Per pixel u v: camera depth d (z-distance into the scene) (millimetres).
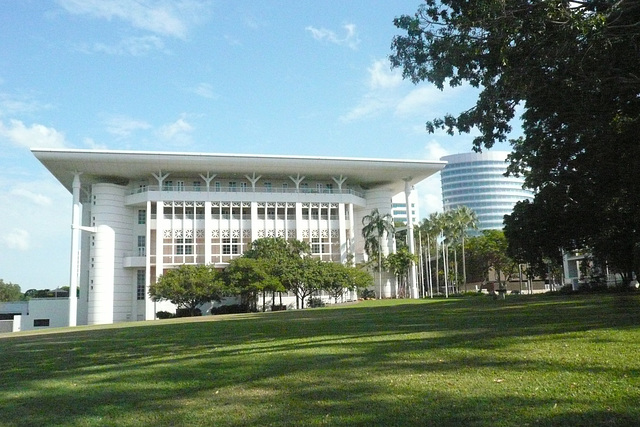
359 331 17078
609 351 9836
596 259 46594
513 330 14305
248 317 37688
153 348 15867
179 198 72125
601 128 20125
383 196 82688
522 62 16469
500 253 99000
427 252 98312
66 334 29859
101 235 70562
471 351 10820
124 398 8586
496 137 19250
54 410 8023
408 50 17359
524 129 27750
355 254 82688
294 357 11625
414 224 95938
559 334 12609
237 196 74312
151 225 73000
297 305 67875
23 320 72250
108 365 12555
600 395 6797
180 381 9680
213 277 63281
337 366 10062
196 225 73000
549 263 58562
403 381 8336
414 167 78438
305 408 7133
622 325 13773
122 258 72188
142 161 68938
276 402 7590
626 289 43000
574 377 7879
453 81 18047
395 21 17438
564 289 53031
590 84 16953
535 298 39656
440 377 8477
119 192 72750
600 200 30359
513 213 42344
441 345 12031
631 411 6074
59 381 10578
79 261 76625
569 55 15656
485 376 8344
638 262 35781
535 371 8477
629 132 20000
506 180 157625
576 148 25953
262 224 75500
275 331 19516
